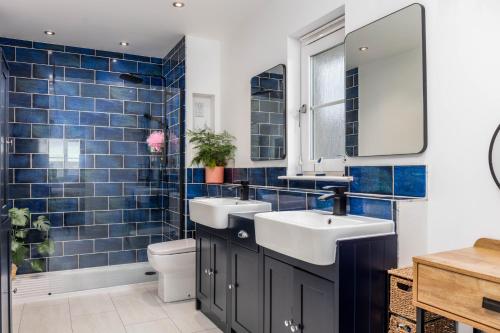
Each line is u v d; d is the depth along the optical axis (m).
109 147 4.14
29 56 3.88
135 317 2.88
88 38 3.82
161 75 4.50
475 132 1.59
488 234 1.54
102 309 3.05
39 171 3.89
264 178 3.06
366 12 2.09
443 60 1.71
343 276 1.53
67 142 3.99
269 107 3.01
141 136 4.27
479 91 1.57
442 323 1.51
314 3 2.51
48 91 3.94
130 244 4.21
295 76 2.82
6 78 2.14
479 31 1.57
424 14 1.78
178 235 3.83
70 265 3.97
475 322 1.12
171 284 3.20
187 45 3.76
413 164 1.84
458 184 1.64
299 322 1.75
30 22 3.41
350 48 2.19
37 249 3.84
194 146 3.76
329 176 2.35
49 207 3.91
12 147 3.79
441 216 1.71
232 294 2.40
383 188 1.95
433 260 1.26
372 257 1.60
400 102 1.88
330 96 2.57
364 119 2.09
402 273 1.55
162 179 4.32
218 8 3.16
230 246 2.43
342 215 1.97
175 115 3.97
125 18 3.34
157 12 3.23
